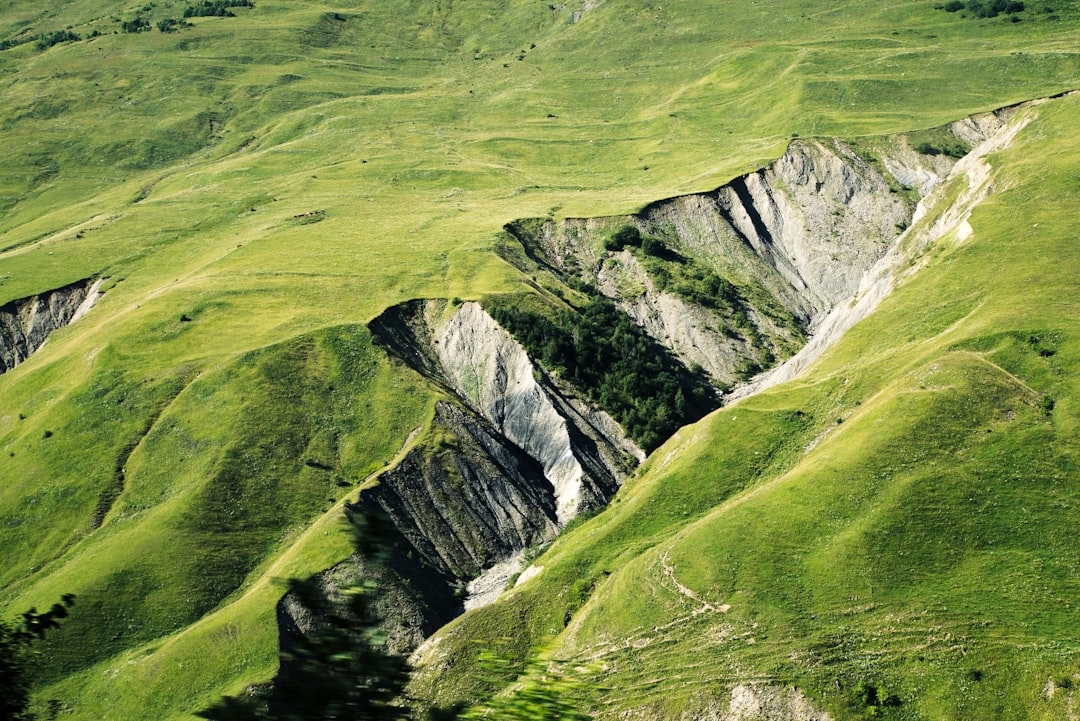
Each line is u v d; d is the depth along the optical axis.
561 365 136.88
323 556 97.94
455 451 119.69
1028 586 69.75
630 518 94.75
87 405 126.12
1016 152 129.88
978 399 84.94
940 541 74.69
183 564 102.19
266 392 124.50
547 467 127.56
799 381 106.88
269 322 140.25
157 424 122.12
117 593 99.06
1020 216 113.12
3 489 116.56
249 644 90.75
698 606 77.38
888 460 82.25
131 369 132.00
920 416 84.75
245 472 114.12
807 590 75.00
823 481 83.12
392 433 121.81
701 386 148.75
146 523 107.50
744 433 99.56
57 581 100.81
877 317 110.19
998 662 65.19
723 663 72.12
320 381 127.94
